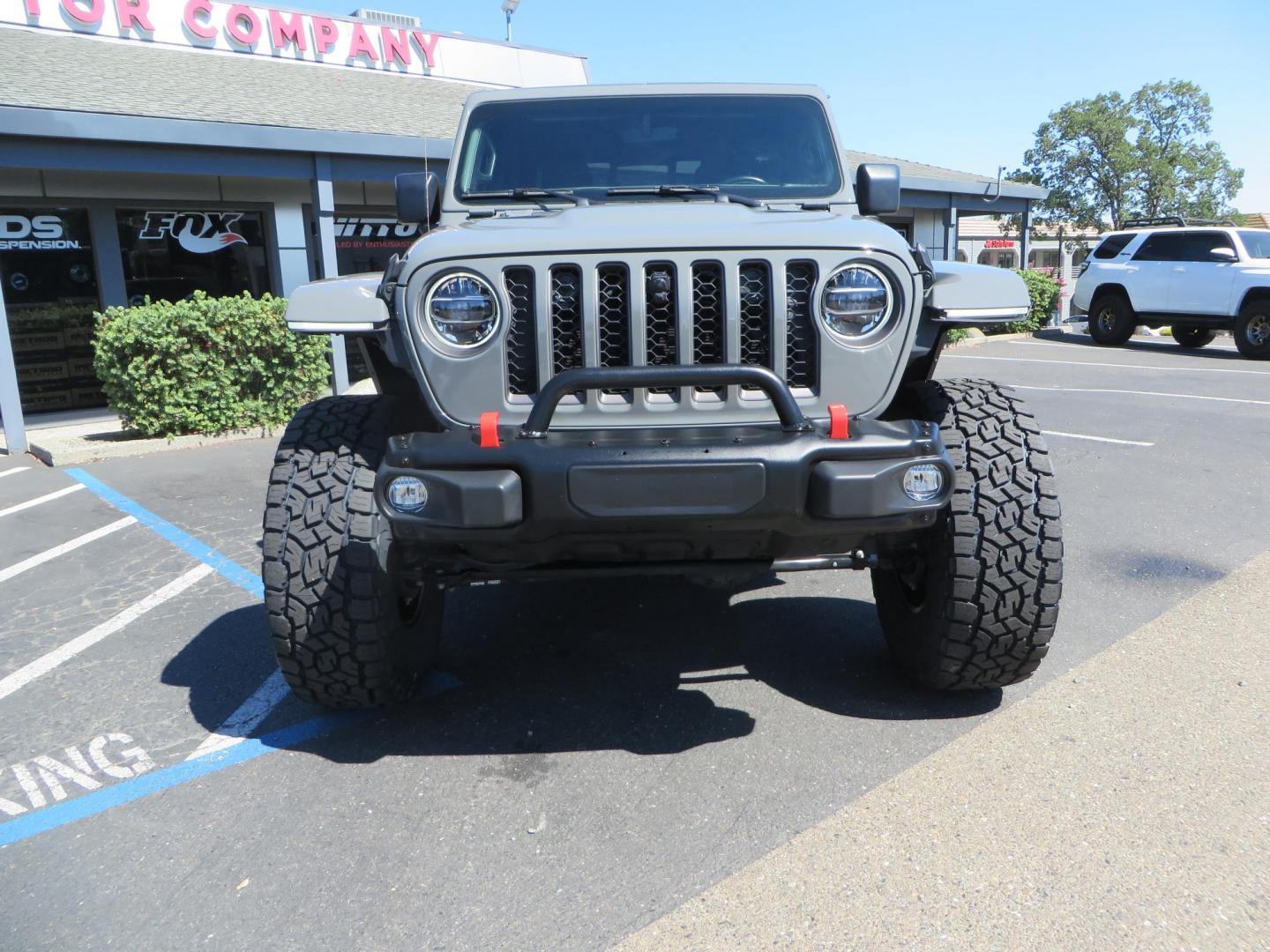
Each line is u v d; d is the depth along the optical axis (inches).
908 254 105.7
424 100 575.2
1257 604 159.8
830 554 115.6
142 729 125.7
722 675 137.6
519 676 139.6
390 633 116.6
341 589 110.6
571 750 117.1
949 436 115.9
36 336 425.1
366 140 413.4
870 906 86.7
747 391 104.1
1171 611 157.5
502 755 116.6
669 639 152.3
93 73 443.2
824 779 108.3
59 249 424.8
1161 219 679.1
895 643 132.1
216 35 556.4
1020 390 441.4
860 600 167.9
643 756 115.1
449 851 97.1
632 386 97.3
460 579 116.5
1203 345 669.9
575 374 96.4
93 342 343.9
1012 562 109.6
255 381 367.9
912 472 97.9
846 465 96.7
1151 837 95.3
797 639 150.5
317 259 500.7
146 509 248.4
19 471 309.3
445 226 140.9
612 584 181.5
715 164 145.7
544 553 106.0
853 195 143.2
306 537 110.7
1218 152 1662.2
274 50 581.3
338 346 416.2
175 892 91.6
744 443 96.7
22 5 489.7
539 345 102.2
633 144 146.9
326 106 485.4
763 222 110.6
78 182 421.4
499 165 146.9
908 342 105.8
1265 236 605.3
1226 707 122.7
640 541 101.9
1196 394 421.4
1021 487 110.9
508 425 102.7
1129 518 216.8
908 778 107.9
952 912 85.4
